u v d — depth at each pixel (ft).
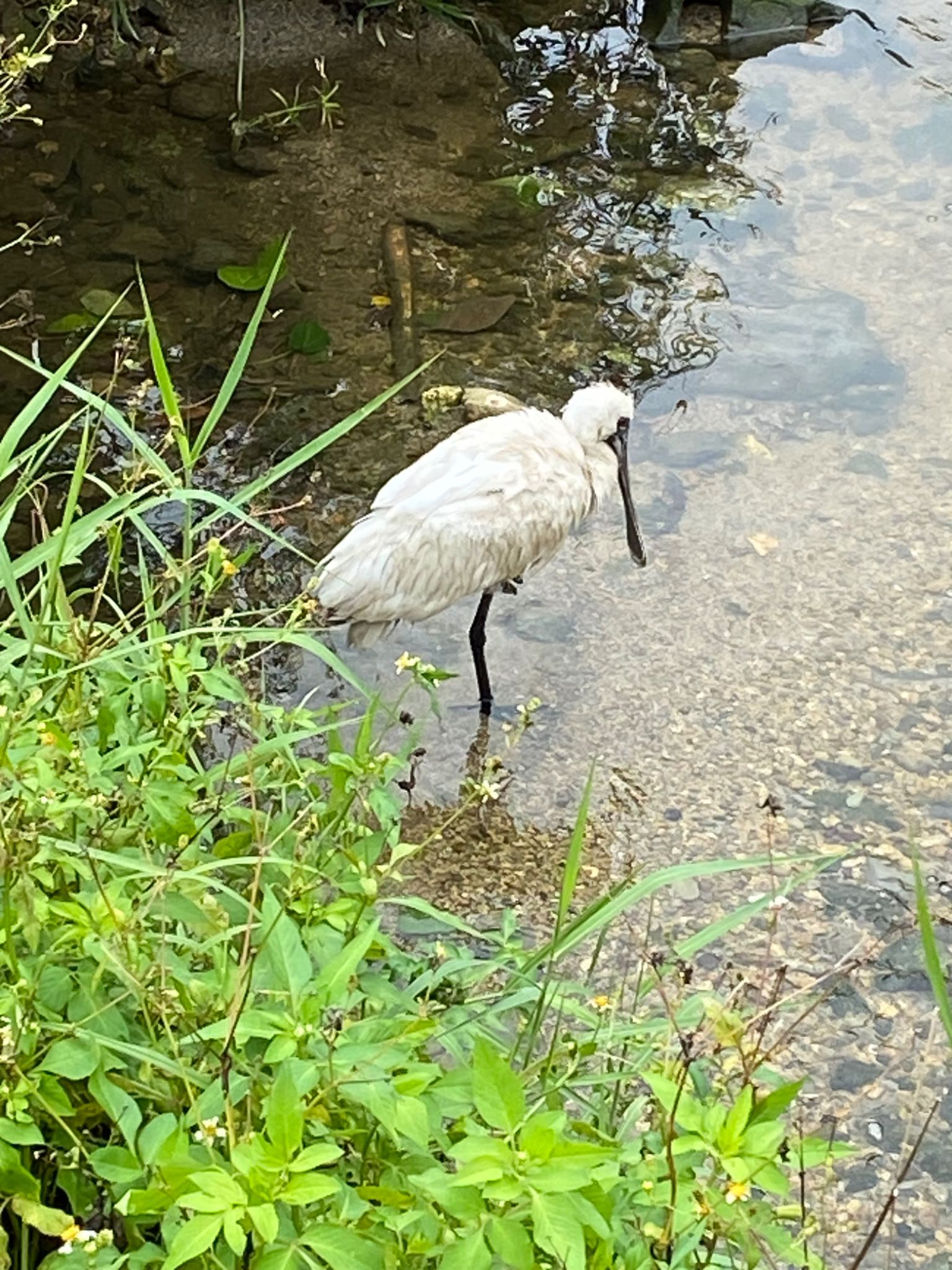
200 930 4.92
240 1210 3.79
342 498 8.95
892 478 9.16
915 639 8.29
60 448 9.12
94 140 11.50
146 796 5.18
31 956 4.83
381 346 9.95
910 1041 6.64
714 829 7.44
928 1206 6.15
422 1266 4.28
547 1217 3.82
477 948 6.90
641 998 6.06
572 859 5.06
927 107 12.14
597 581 8.61
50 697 5.43
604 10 13.08
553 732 7.86
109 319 9.99
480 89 12.22
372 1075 4.28
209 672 5.82
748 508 9.00
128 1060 4.76
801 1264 4.36
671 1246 4.48
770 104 12.18
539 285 10.48
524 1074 5.14
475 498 7.75
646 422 9.52
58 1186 4.63
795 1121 6.35
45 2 11.86
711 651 8.23
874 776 7.66
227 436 9.30
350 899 5.14
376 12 12.48
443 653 8.25
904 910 7.11
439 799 7.56
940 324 10.22
